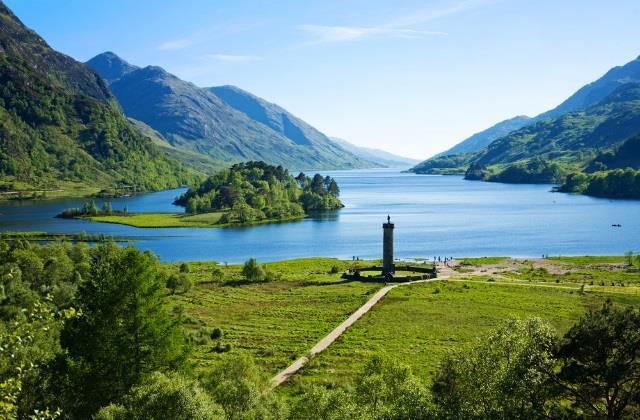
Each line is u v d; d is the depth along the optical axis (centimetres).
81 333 4991
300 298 13675
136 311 5162
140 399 4381
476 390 4272
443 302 12675
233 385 5281
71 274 14650
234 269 18175
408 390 4672
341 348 9144
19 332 2777
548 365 4288
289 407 5541
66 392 4819
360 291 14225
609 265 18300
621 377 3959
